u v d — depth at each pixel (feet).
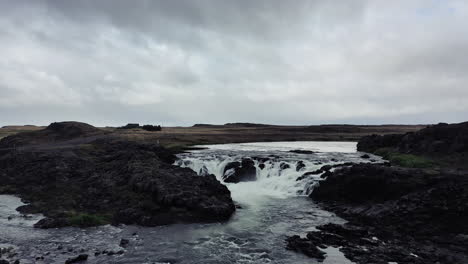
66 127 321.52
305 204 122.52
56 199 120.57
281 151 217.97
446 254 74.84
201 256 75.87
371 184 116.16
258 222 101.24
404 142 180.24
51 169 150.20
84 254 74.28
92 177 140.36
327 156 189.57
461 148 144.77
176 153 204.54
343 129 502.79
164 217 100.99
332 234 87.61
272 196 135.44
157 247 81.20
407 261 71.36
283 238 87.45
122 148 193.47
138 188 119.03
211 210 103.04
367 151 216.13
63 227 95.40
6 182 148.87
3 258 72.54
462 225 87.71
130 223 99.76
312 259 73.67
